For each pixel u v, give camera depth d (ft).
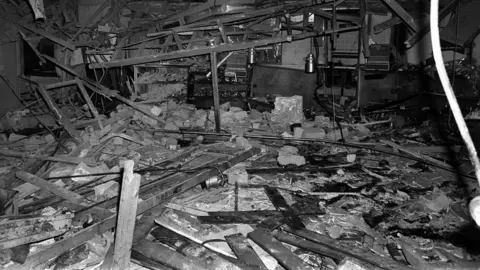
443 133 30.22
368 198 18.90
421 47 38.88
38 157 23.04
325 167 23.25
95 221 14.96
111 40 40.83
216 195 18.98
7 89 36.50
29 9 36.65
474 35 34.63
